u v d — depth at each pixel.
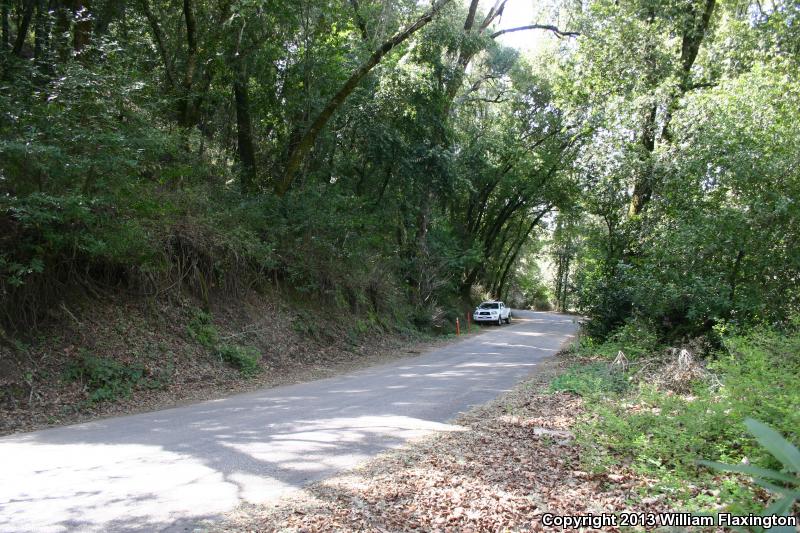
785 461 2.39
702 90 16.19
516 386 12.21
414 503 5.13
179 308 13.89
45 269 11.05
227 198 17.36
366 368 16.14
